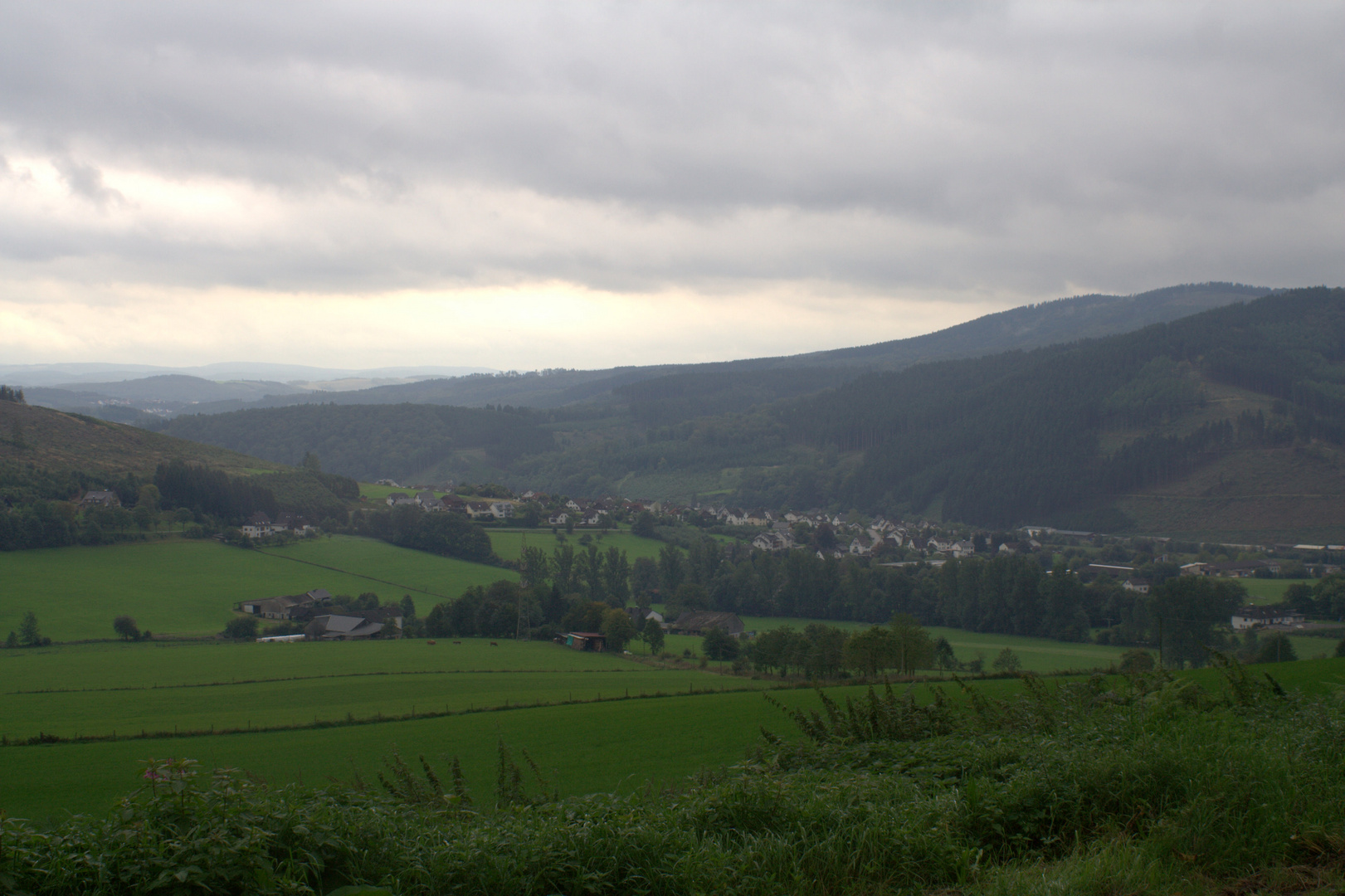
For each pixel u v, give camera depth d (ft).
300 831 16.99
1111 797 21.52
